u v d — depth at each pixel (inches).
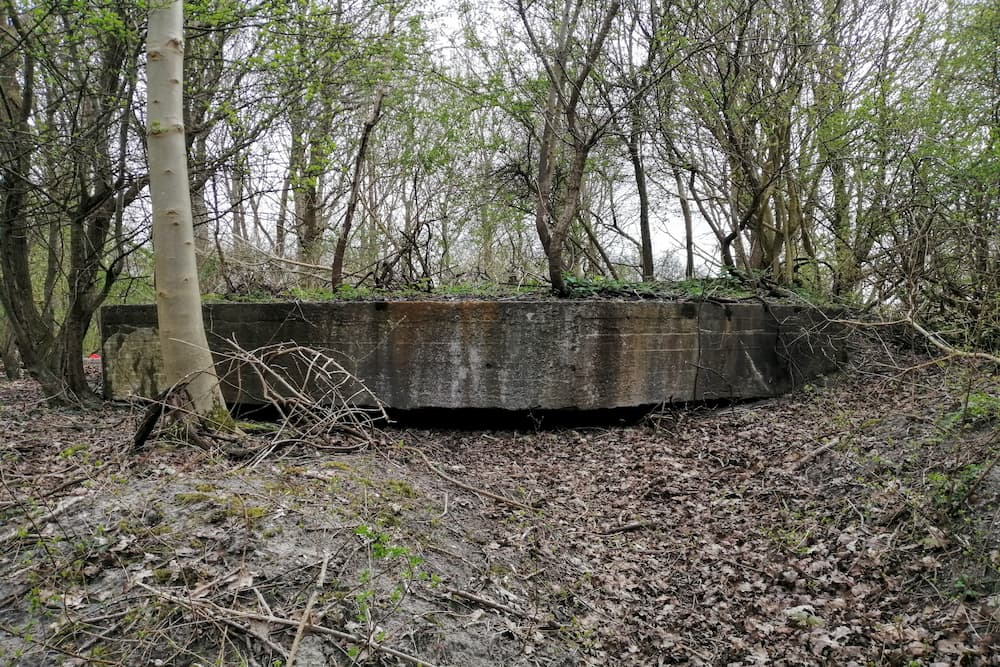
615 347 343.6
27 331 393.4
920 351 408.2
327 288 461.1
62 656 137.6
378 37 400.8
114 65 372.8
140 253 496.1
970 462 223.6
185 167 247.6
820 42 440.5
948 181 375.6
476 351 335.6
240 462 223.1
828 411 340.5
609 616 191.3
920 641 167.2
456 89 545.0
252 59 358.9
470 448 324.8
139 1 241.8
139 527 172.9
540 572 203.2
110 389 386.6
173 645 139.6
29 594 151.3
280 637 145.3
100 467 214.1
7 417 338.0
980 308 300.0
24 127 368.5
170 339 241.4
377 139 597.6
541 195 490.3
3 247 381.7
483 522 225.9
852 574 202.2
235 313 357.7
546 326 334.6
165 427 238.2
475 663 157.9
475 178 644.1
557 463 308.7
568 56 439.8
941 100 409.7
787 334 402.6
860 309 425.7
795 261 531.2
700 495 270.7
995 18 391.2
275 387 350.3
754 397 390.3
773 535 232.5
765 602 195.9
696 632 186.5
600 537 238.2
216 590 154.6
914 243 324.8
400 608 162.4
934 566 191.6
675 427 344.5
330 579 163.9
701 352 368.2
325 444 251.4
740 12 400.2
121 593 152.3
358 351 343.3
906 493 223.8
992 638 161.3
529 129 546.0
